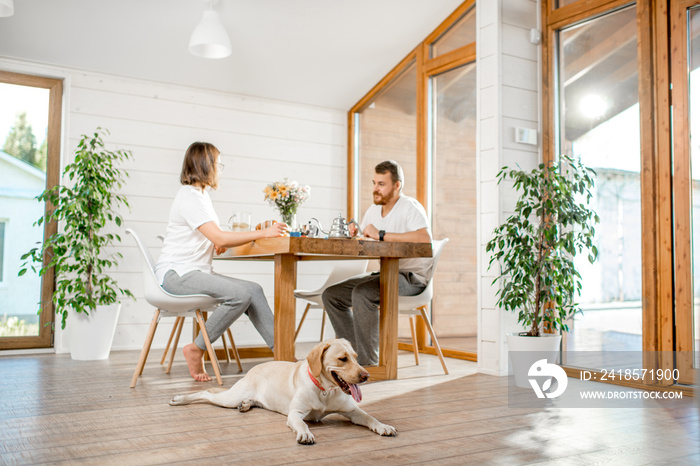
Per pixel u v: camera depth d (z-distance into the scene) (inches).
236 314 114.3
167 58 178.5
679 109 115.1
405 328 183.9
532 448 71.0
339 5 162.9
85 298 154.5
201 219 116.1
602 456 67.7
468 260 160.6
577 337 134.3
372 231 118.7
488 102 138.5
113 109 181.6
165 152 188.1
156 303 112.8
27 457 65.8
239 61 184.2
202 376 117.6
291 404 80.2
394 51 185.8
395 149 194.4
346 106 216.1
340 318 135.7
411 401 99.9
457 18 166.7
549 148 141.2
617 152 126.9
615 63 128.6
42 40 164.9
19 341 168.7
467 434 77.5
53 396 102.3
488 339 134.2
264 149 203.5
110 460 64.9
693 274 112.1
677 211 114.6
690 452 69.8
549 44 142.8
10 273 169.8
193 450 69.0
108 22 161.8
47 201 173.9
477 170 140.9
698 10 113.8
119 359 155.2
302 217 208.8
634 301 121.4
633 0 124.6
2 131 170.9
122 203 180.7
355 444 72.2
